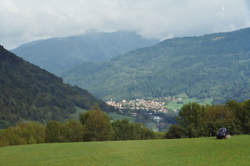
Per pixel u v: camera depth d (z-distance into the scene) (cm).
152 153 4103
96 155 4228
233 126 8681
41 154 4678
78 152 4675
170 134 9725
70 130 9931
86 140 10200
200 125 9275
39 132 10619
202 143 4694
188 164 3141
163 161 3422
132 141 6331
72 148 5256
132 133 11681
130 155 4038
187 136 9350
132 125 11875
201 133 9025
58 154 4572
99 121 10225
